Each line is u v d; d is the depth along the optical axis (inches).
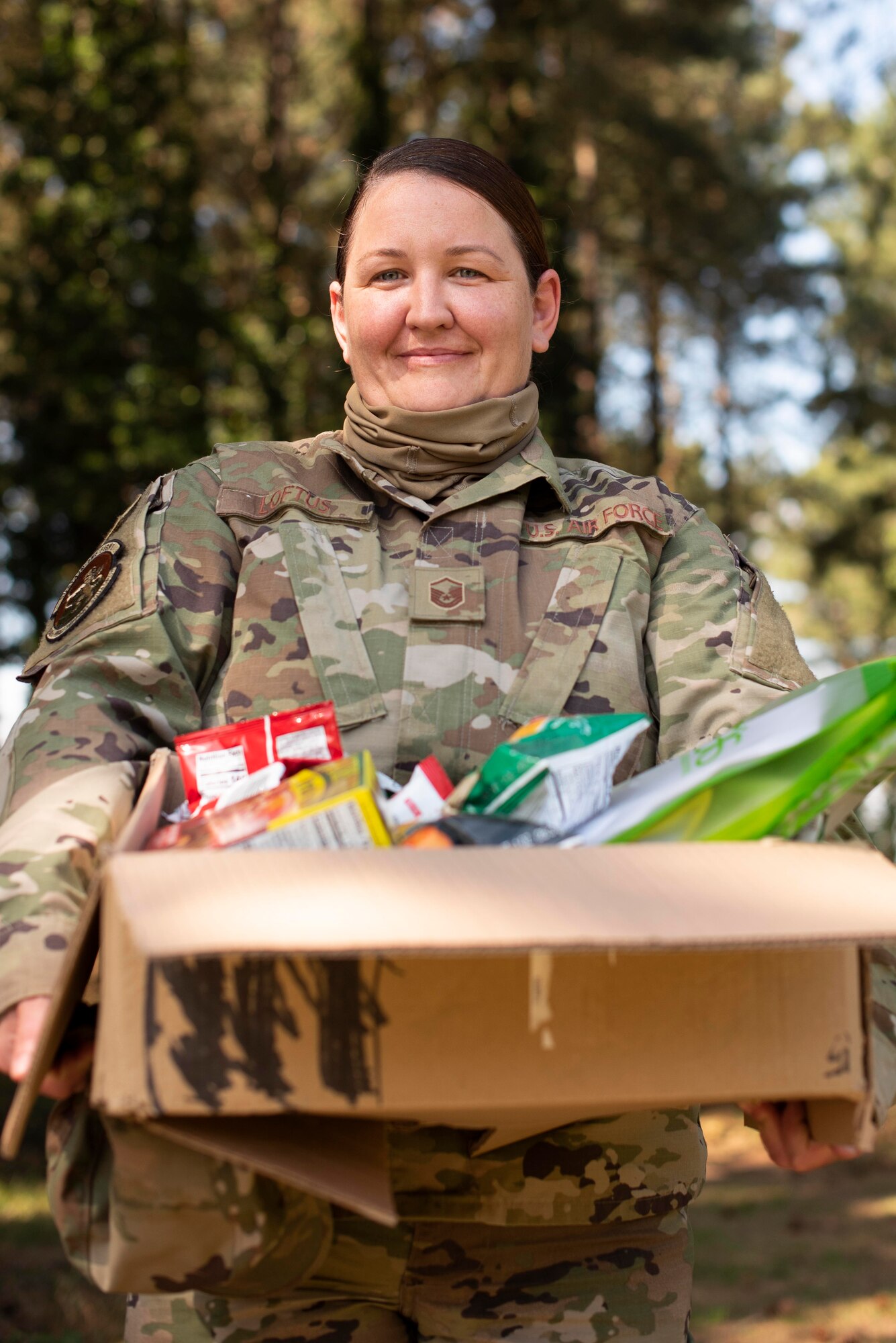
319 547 59.1
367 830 43.0
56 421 448.1
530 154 566.6
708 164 773.9
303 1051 40.0
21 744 52.7
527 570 59.9
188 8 590.9
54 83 461.7
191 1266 43.2
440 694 55.7
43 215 452.1
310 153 695.7
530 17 617.0
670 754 57.1
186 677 56.6
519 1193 51.3
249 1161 39.9
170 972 39.6
